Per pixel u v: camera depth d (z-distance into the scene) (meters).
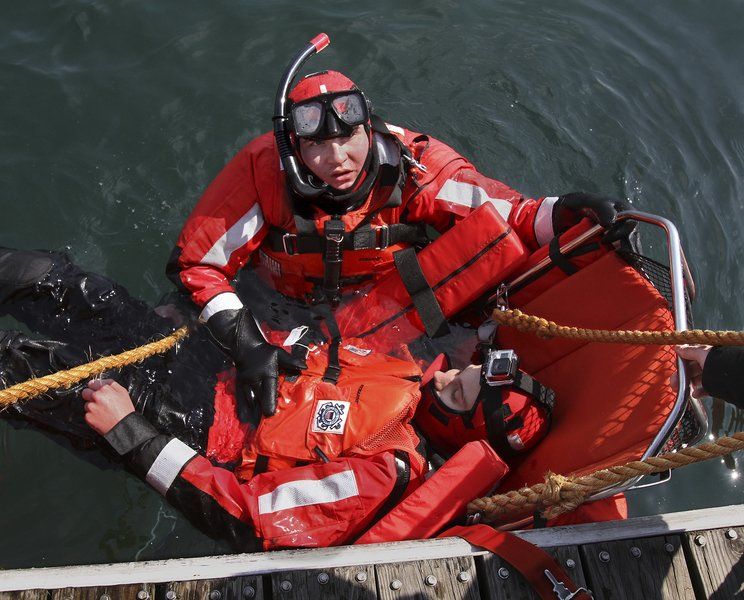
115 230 3.64
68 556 2.72
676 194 4.00
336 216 2.99
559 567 2.20
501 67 4.38
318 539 2.44
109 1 4.32
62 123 3.89
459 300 3.10
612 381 2.66
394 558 2.25
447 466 2.50
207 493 2.52
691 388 2.44
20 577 2.16
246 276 3.34
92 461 2.78
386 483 2.50
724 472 3.16
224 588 2.18
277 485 2.51
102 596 2.15
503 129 4.15
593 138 4.16
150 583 2.18
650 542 2.30
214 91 4.09
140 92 4.04
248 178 3.07
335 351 2.92
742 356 2.13
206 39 4.28
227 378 2.90
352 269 3.16
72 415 2.71
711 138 4.27
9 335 2.80
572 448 2.59
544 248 3.10
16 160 3.75
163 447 2.59
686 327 2.51
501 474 2.51
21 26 4.20
